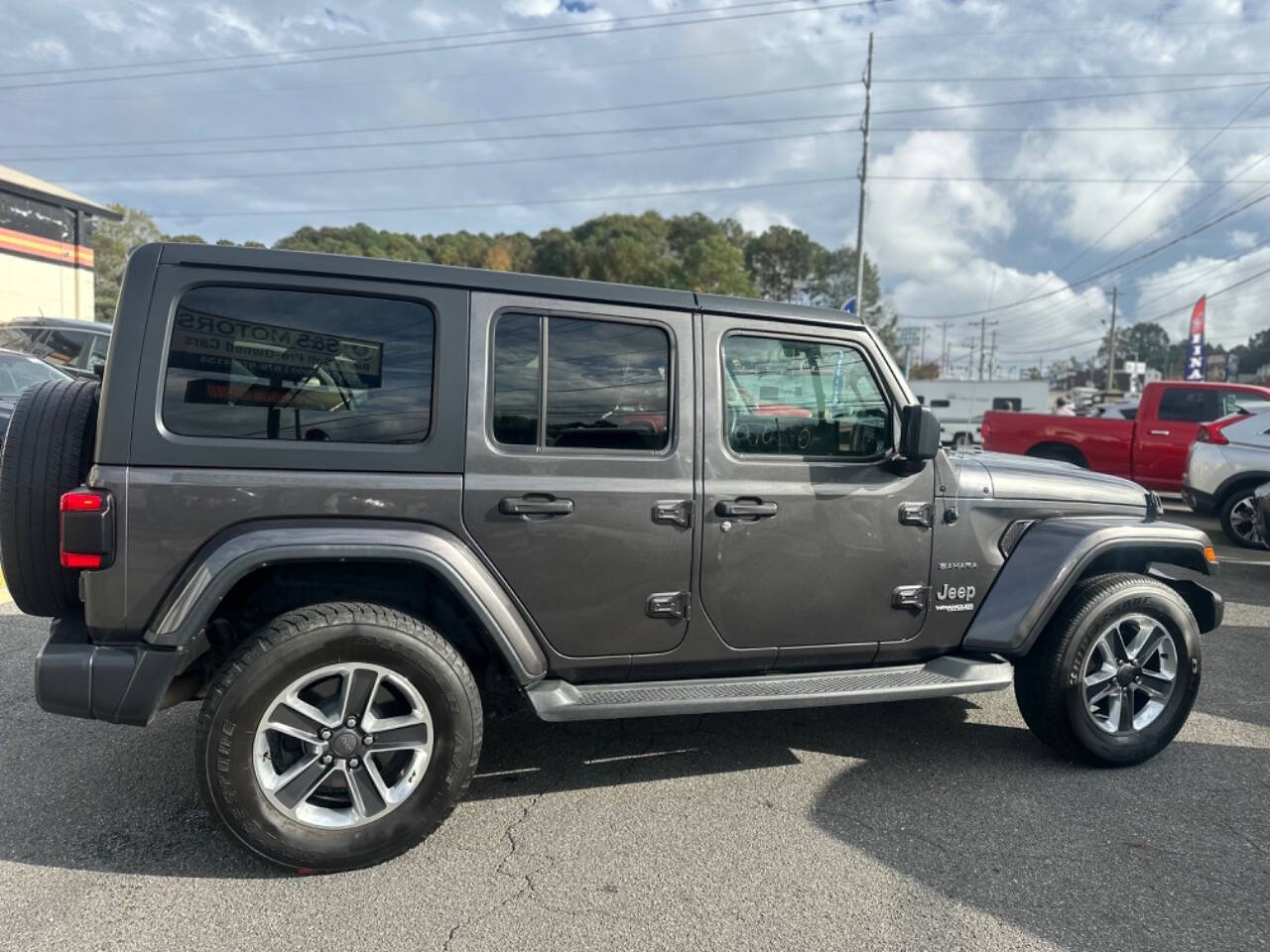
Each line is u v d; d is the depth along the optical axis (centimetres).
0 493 274
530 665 305
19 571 276
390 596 314
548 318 312
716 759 381
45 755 366
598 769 369
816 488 344
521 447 306
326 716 279
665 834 312
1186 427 1137
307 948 242
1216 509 973
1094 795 350
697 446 327
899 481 359
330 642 272
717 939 250
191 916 256
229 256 279
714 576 331
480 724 293
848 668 366
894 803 340
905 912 265
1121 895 277
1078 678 366
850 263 7125
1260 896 278
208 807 267
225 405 277
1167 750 400
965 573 374
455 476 296
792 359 348
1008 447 1271
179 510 269
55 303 2503
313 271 286
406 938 247
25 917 253
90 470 281
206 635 290
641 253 6069
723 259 5428
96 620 266
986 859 298
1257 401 1112
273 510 277
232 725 264
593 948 245
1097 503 402
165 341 272
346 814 284
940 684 352
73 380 312
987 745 402
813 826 320
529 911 262
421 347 297
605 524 313
